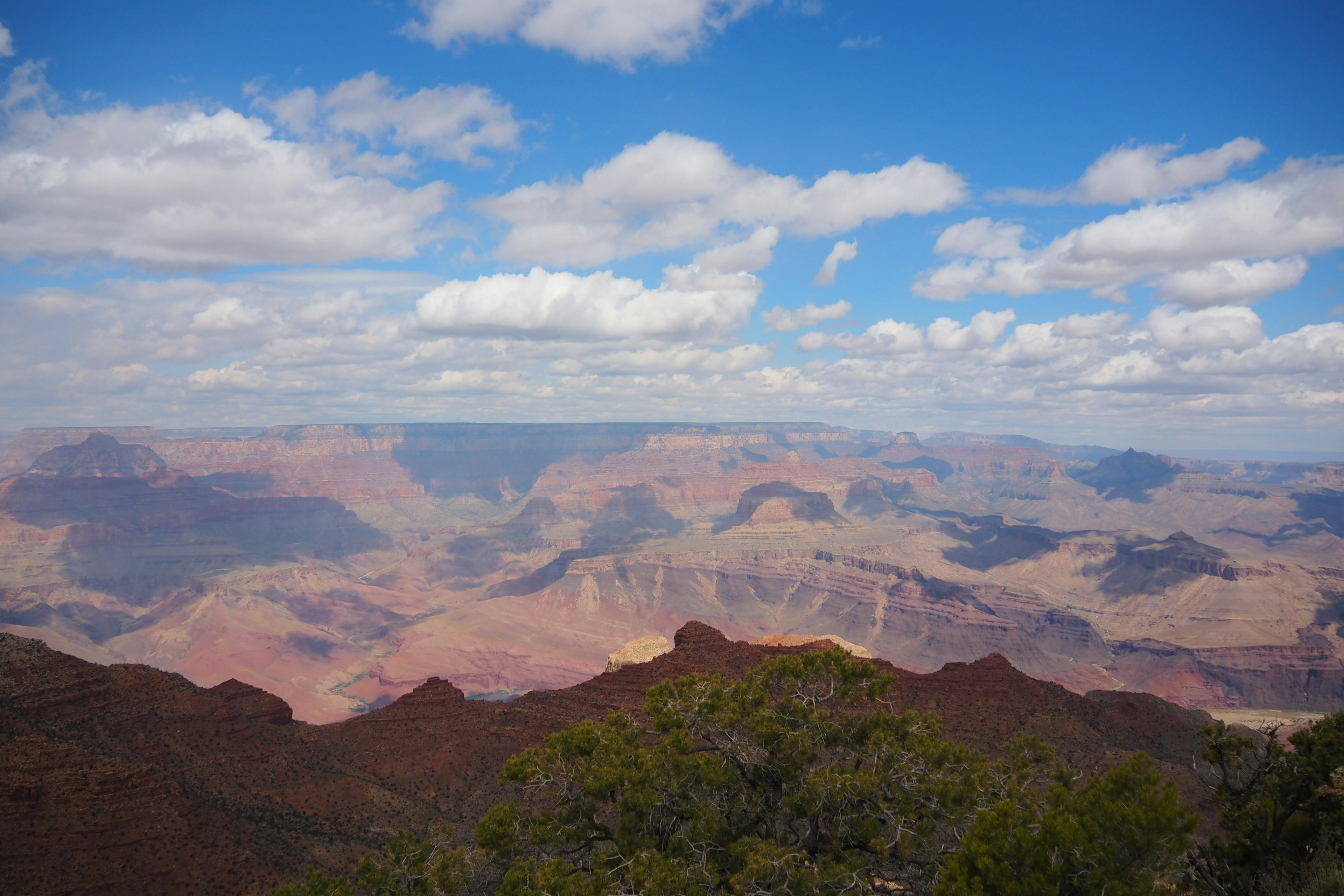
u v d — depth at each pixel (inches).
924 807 1071.0
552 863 1020.5
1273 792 1079.0
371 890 1143.0
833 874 962.1
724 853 1058.7
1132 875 801.6
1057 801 904.9
